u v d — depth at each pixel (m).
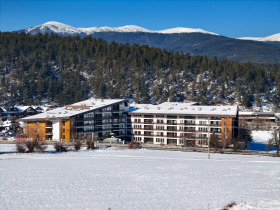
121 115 175.75
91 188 55.44
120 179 63.31
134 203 46.75
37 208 44.09
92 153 112.81
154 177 65.69
